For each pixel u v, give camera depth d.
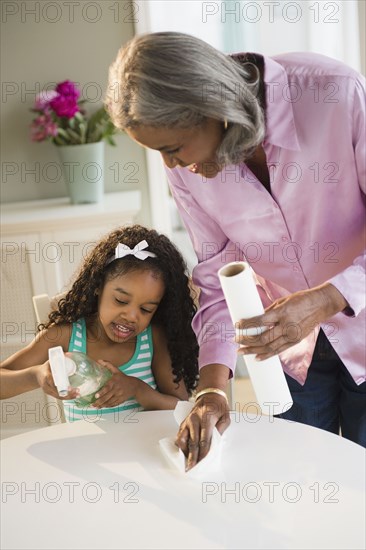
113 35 2.84
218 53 1.13
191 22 2.99
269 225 1.42
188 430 1.31
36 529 1.14
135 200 2.76
